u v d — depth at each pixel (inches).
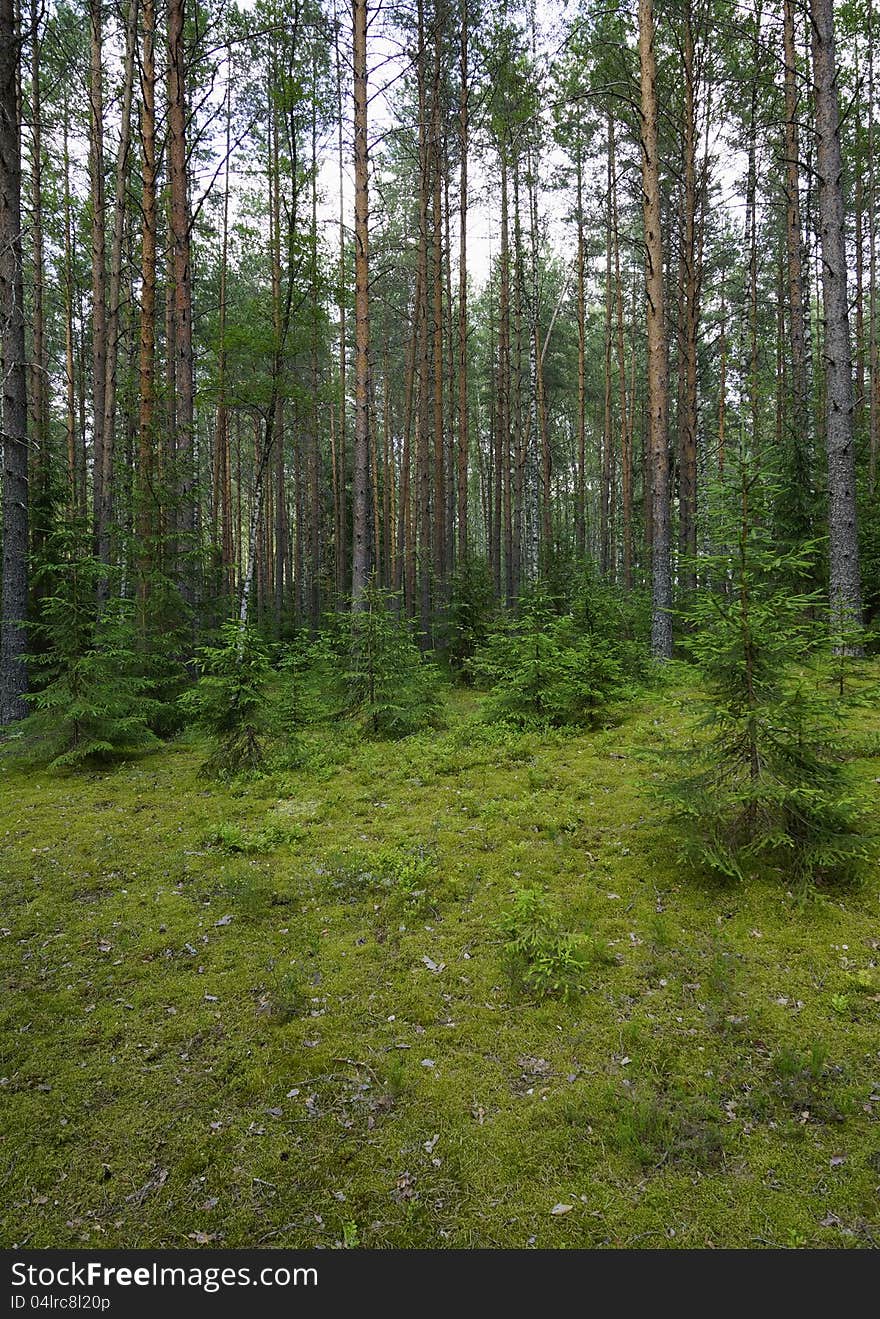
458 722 386.3
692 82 661.3
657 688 391.2
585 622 436.1
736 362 1010.7
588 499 1663.4
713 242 948.0
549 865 210.5
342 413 1066.7
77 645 351.9
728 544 185.8
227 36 604.4
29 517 455.8
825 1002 142.9
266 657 335.6
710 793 185.3
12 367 389.7
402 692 387.9
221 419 973.2
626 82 479.8
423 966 167.8
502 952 170.7
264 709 340.5
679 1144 112.5
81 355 952.3
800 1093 120.4
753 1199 103.1
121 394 552.1
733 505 184.1
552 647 363.6
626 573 951.0
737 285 1023.0
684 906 180.5
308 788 298.5
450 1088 129.0
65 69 646.5
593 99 723.4
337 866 218.7
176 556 442.3
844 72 622.5
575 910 183.8
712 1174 107.7
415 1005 153.6
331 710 413.1
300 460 1200.8
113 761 358.3
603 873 201.9
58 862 233.5
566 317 1245.1
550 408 1384.1
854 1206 100.7
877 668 346.3
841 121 609.0
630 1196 105.2
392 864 215.8
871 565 442.6
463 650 584.1
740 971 154.4
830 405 397.1
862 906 171.5
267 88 658.8
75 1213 107.2
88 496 838.5
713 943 164.6
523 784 278.4
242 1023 150.3
